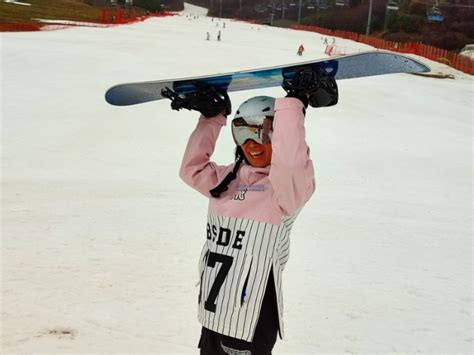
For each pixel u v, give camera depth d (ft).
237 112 7.34
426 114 77.97
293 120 6.81
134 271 16.06
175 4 460.96
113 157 40.06
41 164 36.09
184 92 8.69
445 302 15.67
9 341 11.12
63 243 18.48
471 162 48.88
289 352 11.78
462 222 27.07
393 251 20.54
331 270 17.65
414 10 232.32
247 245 6.98
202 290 7.30
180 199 27.50
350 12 276.41
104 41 122.62
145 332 12.07
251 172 7.24
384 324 13.74
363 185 35.88
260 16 405.18
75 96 63.52
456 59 154.40
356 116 69.26
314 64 7.25
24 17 162.81
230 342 7.07
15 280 14.66
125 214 23.38
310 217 25.13
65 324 12.15
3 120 49.85
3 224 20.63
